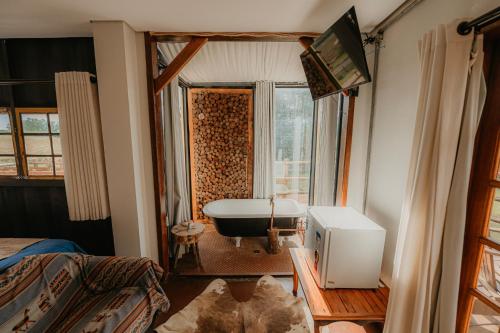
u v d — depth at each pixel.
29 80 1.90
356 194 2.23
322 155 2.79
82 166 2.00
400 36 1.64
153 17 1.78
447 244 1.14
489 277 1.19
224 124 3.94
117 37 1.87
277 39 2.11
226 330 1.49
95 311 1.44
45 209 2.29
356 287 1.62
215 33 2.04
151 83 2.12
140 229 2.18
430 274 1.18
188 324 1.53
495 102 1.09
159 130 2.25
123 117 1.98
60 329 1.32
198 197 4.09
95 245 2.26
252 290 2.30
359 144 2.18
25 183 2.21
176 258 2.60
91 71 2.17
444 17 1.26
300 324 1.53
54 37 2.12
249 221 3.08
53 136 2.17
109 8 1.64
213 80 3.64
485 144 1.13
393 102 1.71
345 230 1.55
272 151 3.80
